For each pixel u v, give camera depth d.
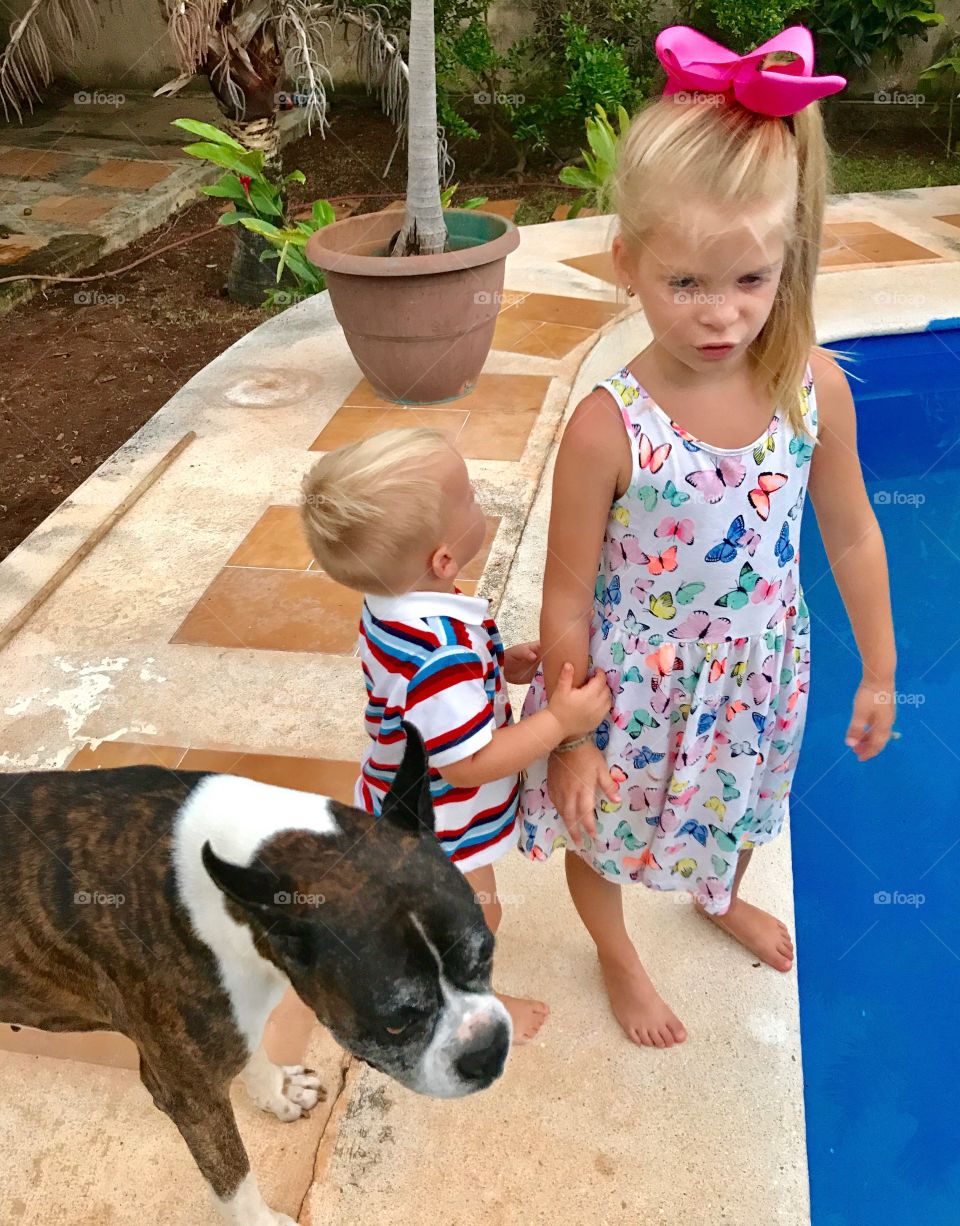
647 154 1.50
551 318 5.22
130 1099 1.95
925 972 2.36
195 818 1.61
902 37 8.32
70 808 1.67
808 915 2.51
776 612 1.77
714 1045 2.01
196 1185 1.82
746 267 1.49
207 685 2.96
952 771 2.92
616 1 7.82
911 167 7.74
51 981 1.67
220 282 6.67
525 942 2.23
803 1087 1.97
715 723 1.83
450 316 4.23
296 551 3.53
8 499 4.39
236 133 6.24
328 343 5.12
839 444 1.80
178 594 3.35
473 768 1.69
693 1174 1.80
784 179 1.48
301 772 2.65
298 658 3.05
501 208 7.75
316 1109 1.92
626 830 1.93
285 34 5.92
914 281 5.23
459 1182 1.80
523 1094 1.93
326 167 8.48
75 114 9.27
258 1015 1.63
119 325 6.10
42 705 2.90
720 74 1.47
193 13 5.45
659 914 2.28
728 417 1.64
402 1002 1.42
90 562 3.52
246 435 4.29
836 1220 1.93
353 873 1.49
